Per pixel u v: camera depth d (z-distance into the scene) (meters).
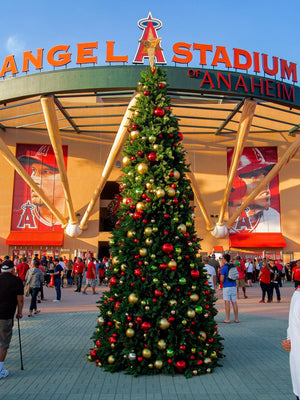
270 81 19.70
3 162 28.70
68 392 4.26
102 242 29.75
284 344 3.15
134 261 5.29
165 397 4.09
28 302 13.73
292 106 20.56
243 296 15.62
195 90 18.92
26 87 19.53
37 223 28.39
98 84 18.89
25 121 29.11
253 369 5.14
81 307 12.27
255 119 30.30
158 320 4.93
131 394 4.18
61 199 28.92
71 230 27.16
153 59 6.37
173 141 5.80
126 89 19.08
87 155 29.48
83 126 28.14
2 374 4.79
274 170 24.05
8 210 28.19
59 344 6.73
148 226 5.30
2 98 19.75
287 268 26.19
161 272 5.10
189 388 4.38
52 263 23.25
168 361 4.84
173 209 5.49
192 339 5.05
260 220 29.25
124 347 5.13
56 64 20.39
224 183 29.52
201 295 5.27
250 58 20.42
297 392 2.87
